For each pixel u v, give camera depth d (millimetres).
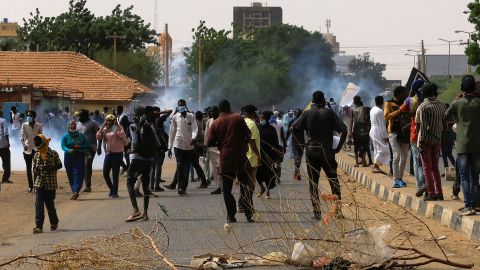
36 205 13938
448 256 10203
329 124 13523
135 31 84500
